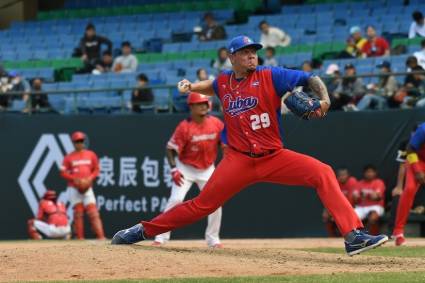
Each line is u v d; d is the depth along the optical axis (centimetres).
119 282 2142
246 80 2598
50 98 5775
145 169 5291
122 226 5338
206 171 3709
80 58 6781
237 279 2173
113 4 7919
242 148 2627
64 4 8169
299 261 2620
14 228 5553
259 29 6462
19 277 2317
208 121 3688
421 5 6156
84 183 5009
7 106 5841
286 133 4969
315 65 5406
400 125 4738
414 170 3709
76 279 2259
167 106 5375
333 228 4772
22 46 7300
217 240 3650
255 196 5009
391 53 5559
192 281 2142
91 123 5422
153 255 2598
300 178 2595
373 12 6319
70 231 5366
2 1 8194
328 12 6406
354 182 4731
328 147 4884
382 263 2605
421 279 2150
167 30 6881
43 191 5497
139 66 6331
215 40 6475
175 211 2769
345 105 4966
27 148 5547
